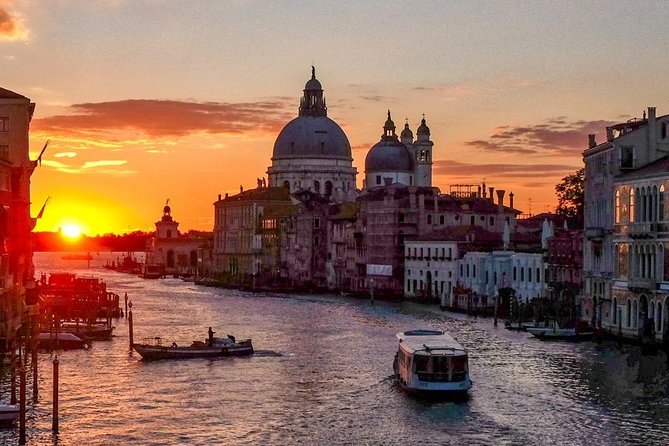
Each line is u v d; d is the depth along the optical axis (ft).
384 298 606.14
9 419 204.74
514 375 258.16
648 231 303.07
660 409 214.90
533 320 396.57
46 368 280.51
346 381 256.73
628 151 341.41
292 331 384.88
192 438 195.93
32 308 328.08
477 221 608.60
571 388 239.30
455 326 393.09
